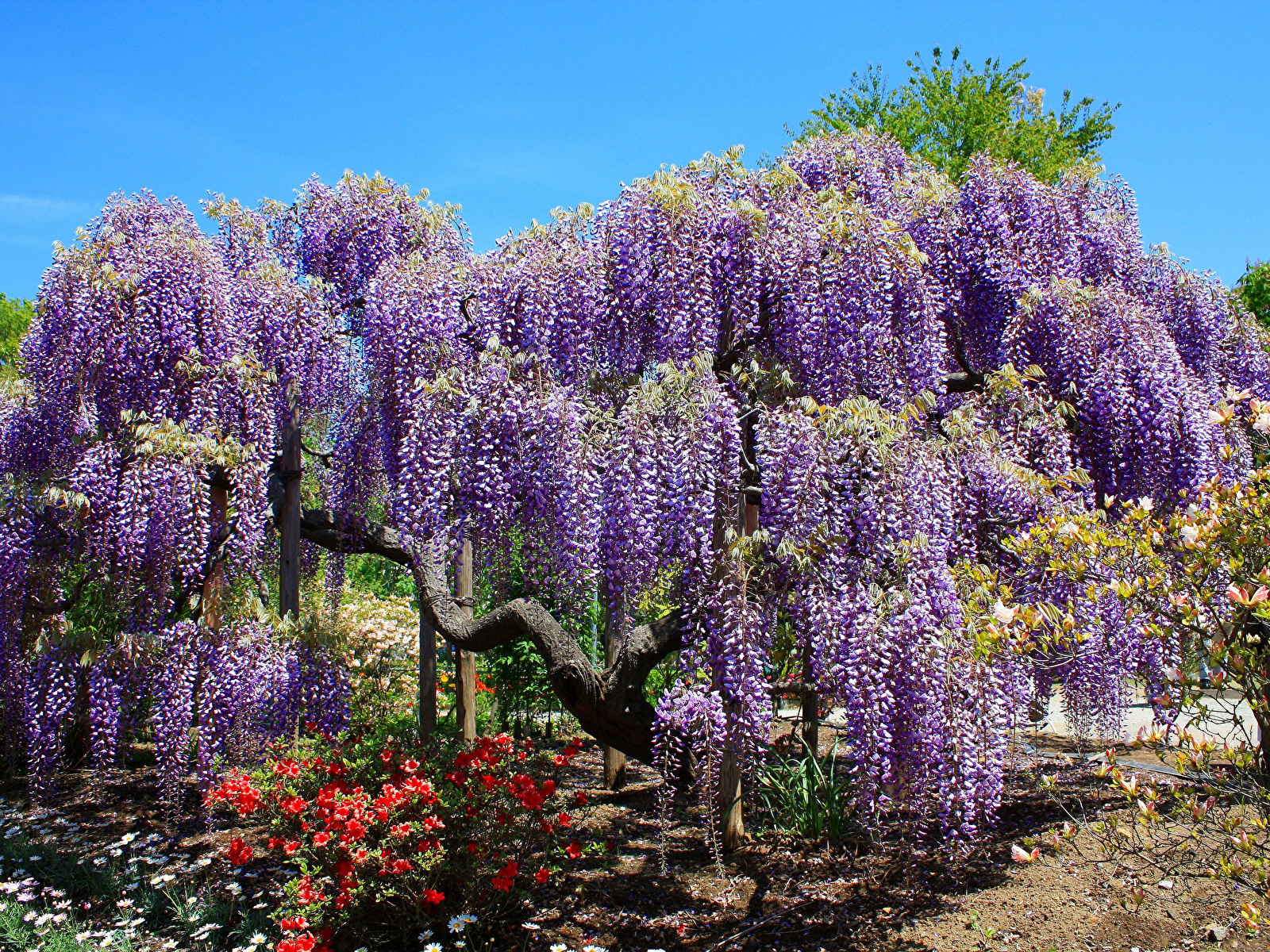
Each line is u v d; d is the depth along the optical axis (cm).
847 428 424
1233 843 313
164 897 458
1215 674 304
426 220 677
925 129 1625
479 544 505
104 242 584
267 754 512
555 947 383
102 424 580
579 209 530
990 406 515
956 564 439
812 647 433
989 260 553
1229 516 306
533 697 841
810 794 528
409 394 490
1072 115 1689
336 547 727
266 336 588
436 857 388
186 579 533
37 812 614
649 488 426
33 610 689
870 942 384
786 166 542
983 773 382
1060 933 373
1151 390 493
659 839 538
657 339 494
